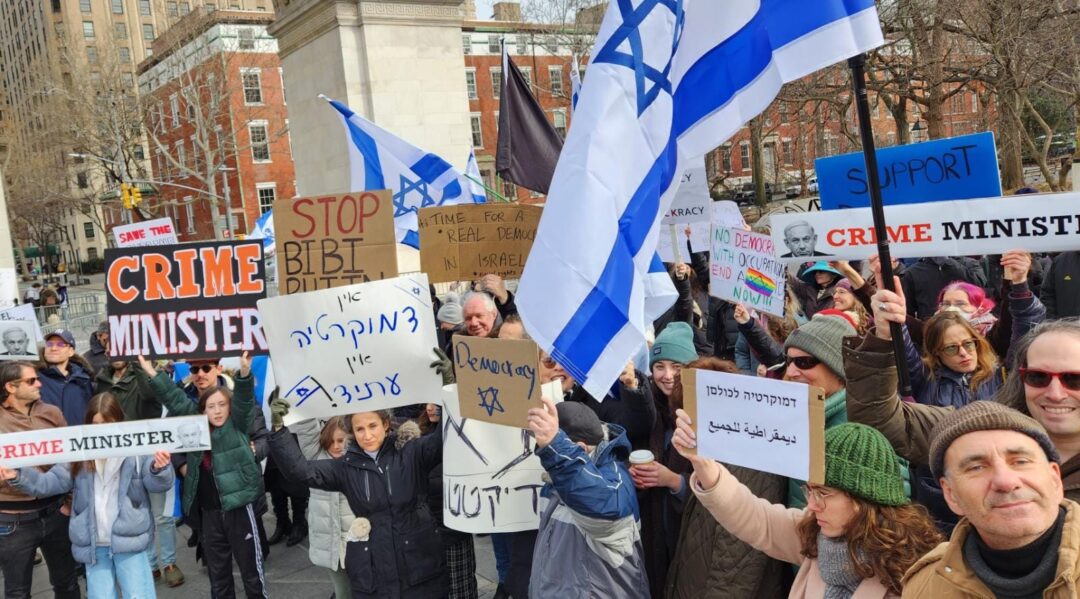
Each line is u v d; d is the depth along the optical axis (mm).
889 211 3873
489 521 3971
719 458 2625
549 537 3330
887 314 2754
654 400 4086
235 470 5094
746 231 5254
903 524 2258
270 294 18406
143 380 5242
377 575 4082
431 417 4996
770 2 3236
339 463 4176
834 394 3131
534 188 7812
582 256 3123
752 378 2525
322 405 4168
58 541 5426
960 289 4594
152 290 4836
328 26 16406
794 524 2697
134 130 40875
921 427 2842
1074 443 2496
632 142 3275
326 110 16812
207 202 49594
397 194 8336
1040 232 3619
